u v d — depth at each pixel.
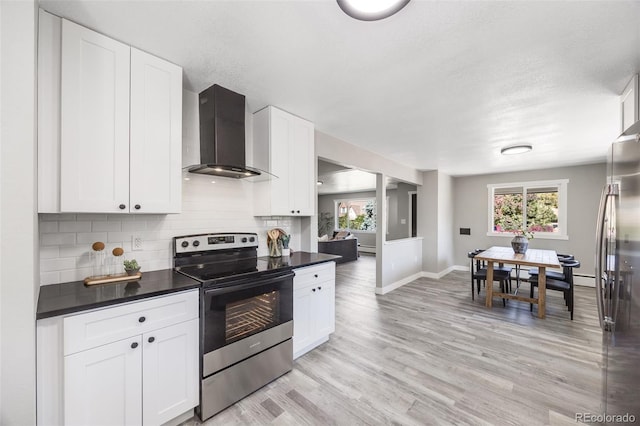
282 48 1.68
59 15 1.40
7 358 1.10
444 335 2.96
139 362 1.46
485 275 4.17
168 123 1.81
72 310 1.26
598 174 5.02
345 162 3.68
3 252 1.09
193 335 1.68
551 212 5.58
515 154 4.24
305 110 2.64
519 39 1.57
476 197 6.39
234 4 1.31
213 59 1.80
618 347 1.49
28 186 1.13
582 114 2.65
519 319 3.44
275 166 2.56
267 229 2.87
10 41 1.11
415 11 1.35
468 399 1.91
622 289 1.46
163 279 1.81
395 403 1.87
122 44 1.62
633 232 1.38
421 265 5.98
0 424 1.09
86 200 1.49
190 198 2.29
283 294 2.20
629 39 1.54
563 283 3.64
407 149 4.07
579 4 1.29
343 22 1.44
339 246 7.86
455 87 2.16
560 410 1.80
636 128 1.37
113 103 1.58
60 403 1.24
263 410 1.80
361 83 2.11
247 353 1.93
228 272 1.99
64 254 1.69
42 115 1.37
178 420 1.67
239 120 2.25
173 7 1.33
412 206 7.87
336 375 2.20
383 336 2.94
